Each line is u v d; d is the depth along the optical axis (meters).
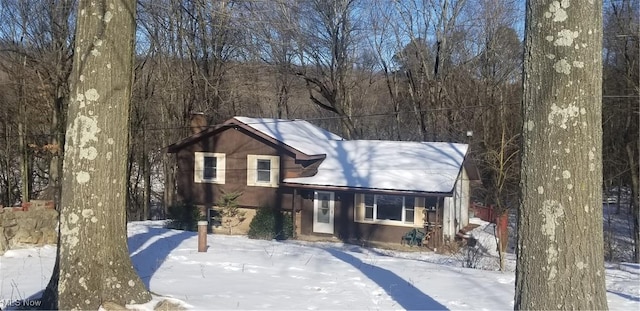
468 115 33.06
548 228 4.07
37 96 26.56
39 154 28.88
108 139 6.11
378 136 43.41
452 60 37.25
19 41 26.28
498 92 31.47
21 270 8.96
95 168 6.04
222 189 25.56
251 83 30.81
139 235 14.10
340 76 37.16
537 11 4.18
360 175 23.50
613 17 28.12
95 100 6.05
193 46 22.06
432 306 7.53
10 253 10.24
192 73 25.81
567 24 4.06
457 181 23.89
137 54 27.72
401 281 9.38
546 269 4.07
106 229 6.10
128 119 6.36
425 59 37.50
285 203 24.62
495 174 19.94
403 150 25.92
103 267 6.06
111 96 6.12
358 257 12.51
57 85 25.61
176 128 29.55
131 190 33.88
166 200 32.91
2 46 26.09
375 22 39.34
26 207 11.26
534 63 4.18
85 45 6.07
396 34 38.75
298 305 7.23
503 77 33.34
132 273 6.34
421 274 10.20
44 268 9.17
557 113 4.07
